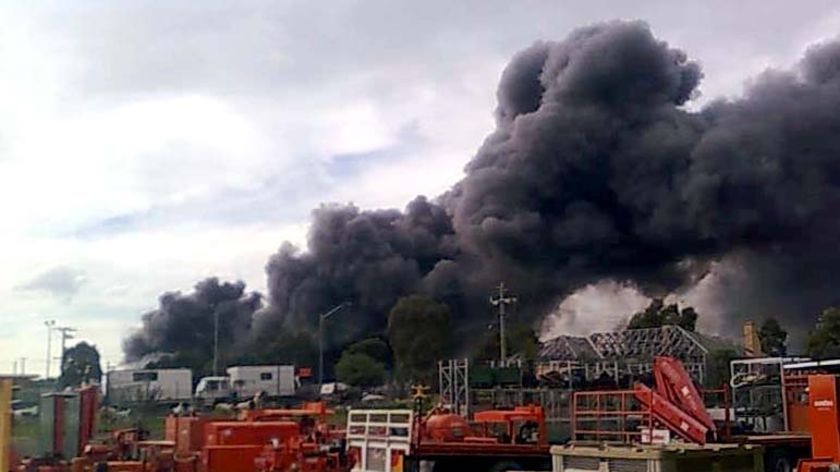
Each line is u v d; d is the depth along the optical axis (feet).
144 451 73.87
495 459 65.00
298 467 69.10
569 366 117.60
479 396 108.58
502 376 112.88
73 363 234.79
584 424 79.20
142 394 233.35
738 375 92.12
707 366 167.12
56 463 69.00
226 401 217.97
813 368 79.71
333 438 74.79
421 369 275.18
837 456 42.63
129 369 268.00
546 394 103.19
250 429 70.38
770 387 88.07
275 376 248.52
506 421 69.21
